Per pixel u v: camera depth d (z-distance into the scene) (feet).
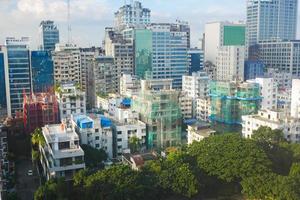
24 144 516.73
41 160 436.35
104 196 310.65
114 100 631.15
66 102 563.48
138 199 325.01
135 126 512.22
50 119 551.59
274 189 313.32
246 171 349.00
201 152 384.47
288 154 393.50
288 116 498.28
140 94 581.12
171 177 337.72
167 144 547.49
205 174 366.84
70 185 339.36
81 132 469.98
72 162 369.30
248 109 643.04
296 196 300.61
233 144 376.89
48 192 316.81
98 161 425.28
